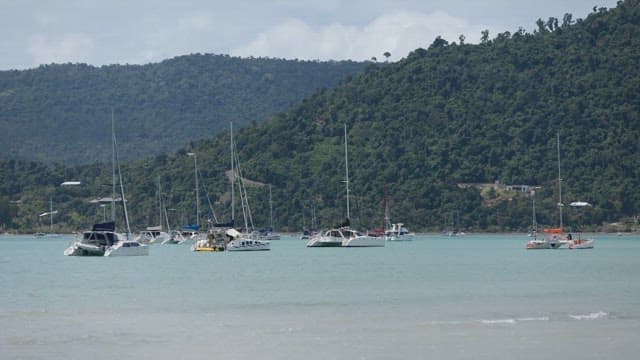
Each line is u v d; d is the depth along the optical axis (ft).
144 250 531.09
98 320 244.01
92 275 388.37
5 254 612.70
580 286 325.62
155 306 272.31
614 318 240.12
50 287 332.39
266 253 577.02
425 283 340.39
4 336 219.41
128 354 198.59
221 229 615.57
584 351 197.67
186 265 449.89
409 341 209.87
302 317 247.09
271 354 197.47
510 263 465.06
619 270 406.00
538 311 254.68
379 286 328.90
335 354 196.85
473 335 216.33
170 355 197.47
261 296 296.92
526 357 192.44
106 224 532.73
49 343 210.79
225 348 204.13
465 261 485.56
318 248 650.02
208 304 276.21
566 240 622.54
